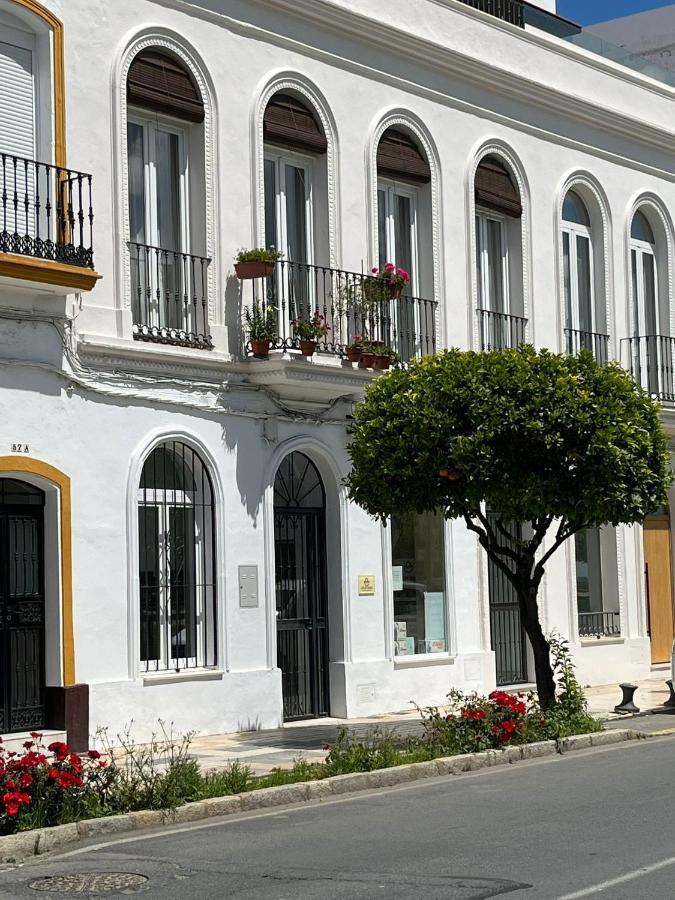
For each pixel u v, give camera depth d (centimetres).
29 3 1520
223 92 1753
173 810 1112
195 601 1689
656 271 2552
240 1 1781
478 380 1519
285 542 1841
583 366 1557
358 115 1952
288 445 1802
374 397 1577
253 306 1756
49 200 1526
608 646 2328
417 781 1309
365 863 901
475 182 2150
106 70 1606
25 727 1480
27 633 1498
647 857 888
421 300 2034
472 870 864
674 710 1895
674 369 2514
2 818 1021
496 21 2184
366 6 1959
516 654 2183
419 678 1962
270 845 988
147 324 1645
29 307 1488
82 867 938
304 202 1900
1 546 1480
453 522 2053
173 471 1683
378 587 1922
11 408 1466
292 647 1831
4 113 1515
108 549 1560
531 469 1513
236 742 1593
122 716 1548
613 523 1541
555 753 1488
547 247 2273
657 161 2538
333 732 1689
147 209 1683
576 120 2347
